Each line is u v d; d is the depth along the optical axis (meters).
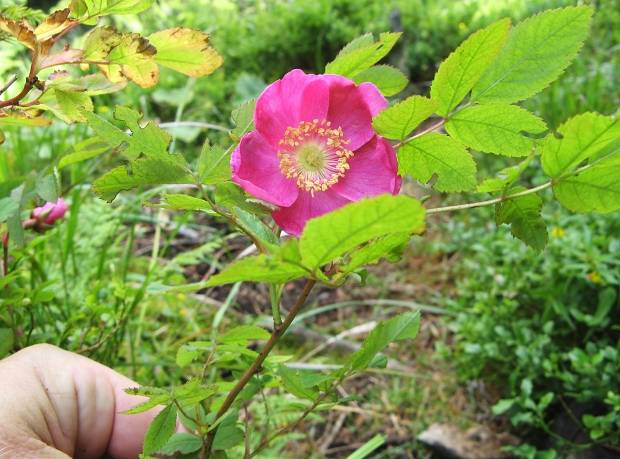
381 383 0.61
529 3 1.08
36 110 0.21
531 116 0.18
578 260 0.57
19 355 0.27
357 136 0.19
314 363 0.60
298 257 0.15
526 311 0.61
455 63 0.18
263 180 0.19
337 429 0.57
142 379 0.47
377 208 0.14
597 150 0.18
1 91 0.21
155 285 0.22
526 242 0.20
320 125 0.19
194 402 0.20
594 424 0.49
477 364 0.59
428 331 0.66
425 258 0.74
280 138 0.19
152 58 0.20
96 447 0.28
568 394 0.52
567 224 0.64
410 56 1.04
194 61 0.20
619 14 1.07
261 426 0.49
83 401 0.27
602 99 0.84
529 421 0.52
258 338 0.23
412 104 0.17
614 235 0.61
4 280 0.29
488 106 0.18
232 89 0.97
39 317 0.37
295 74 0.18
